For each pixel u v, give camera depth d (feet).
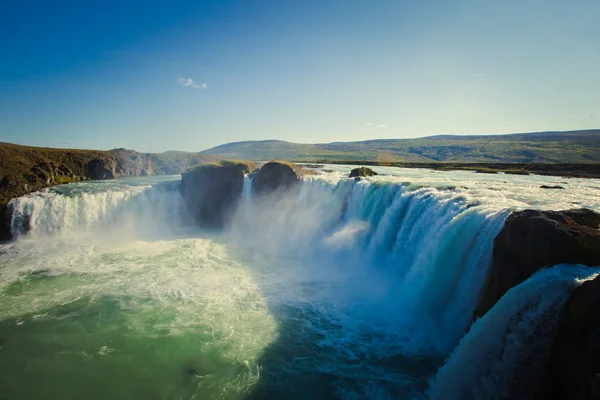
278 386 53.98
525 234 47.70
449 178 146.00
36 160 231.50
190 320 72.79
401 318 72.13
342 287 89.61
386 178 136.56
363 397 51.49
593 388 26.96
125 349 62.90
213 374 56.70
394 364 58.39
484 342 43.68
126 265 106.63
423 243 79.51
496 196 86.53
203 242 135.54
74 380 55.42
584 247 42.63
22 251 122.11
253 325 70.95
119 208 156.56
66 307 78.33
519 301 40.68
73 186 185.06
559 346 35.17
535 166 237.25
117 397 52.08
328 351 62.34
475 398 43.27
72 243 132.26
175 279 95.14
